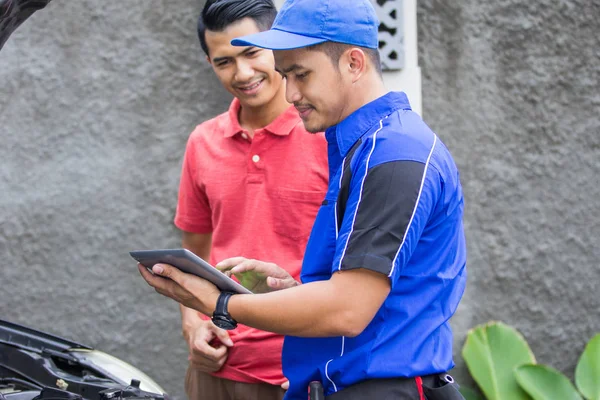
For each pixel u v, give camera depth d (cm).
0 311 625
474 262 634
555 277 642
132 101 627
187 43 627
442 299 321
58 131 625
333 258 317
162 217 630
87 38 623
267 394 431
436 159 308
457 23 626
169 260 318
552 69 637
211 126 455
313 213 425
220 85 630
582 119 642
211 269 312
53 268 628
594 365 625
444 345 326
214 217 445
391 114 317
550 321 643
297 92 318
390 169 299
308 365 328
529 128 637
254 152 430
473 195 632
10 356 379
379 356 312
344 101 319
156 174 629
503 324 625
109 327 631
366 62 318
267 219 428
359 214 300
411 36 605
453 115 628
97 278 630
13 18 336
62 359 392
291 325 304
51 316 629
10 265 626
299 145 427
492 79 632
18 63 621
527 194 638
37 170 625
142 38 625
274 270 379
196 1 627
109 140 627
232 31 418
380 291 298
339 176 317
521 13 632
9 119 622
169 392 636
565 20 636
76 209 627
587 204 645
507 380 614
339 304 299
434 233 314
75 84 623
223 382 443
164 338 635
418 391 314
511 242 637
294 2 316
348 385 318
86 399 351
